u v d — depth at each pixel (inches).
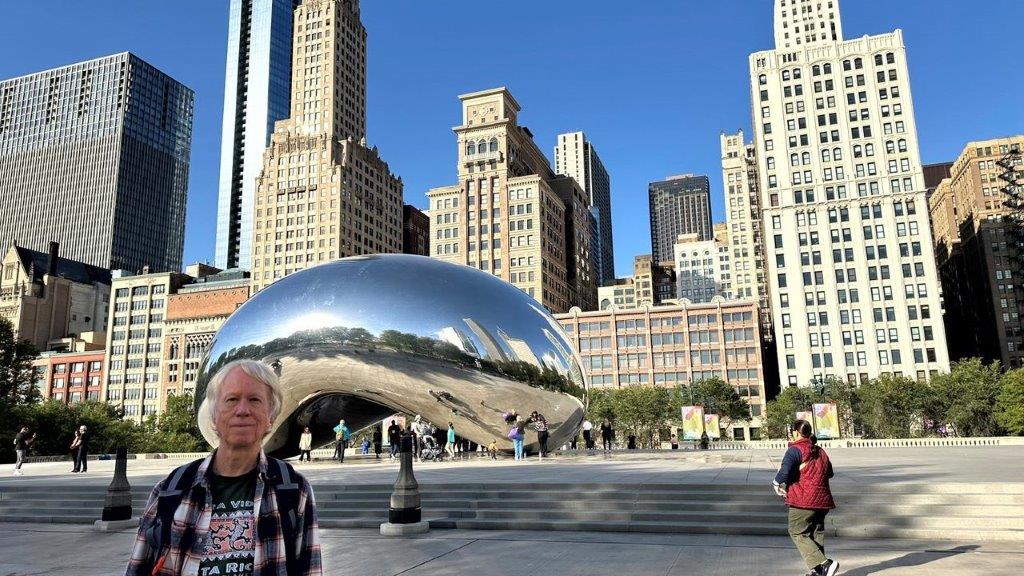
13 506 608.1
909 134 3993.6
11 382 2047.2
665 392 3398.1
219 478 112.7
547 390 840.3
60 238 7859.3
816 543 274.8
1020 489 411.5
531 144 5546.3
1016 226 4333.2
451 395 802.8
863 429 3085.6
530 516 462.6
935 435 2699.3
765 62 4347.9
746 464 729.6
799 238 4087.1
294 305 804.0
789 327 4013.3
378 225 5851.4
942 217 5979.3
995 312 4490.7
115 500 504.1
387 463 917.2
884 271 3905.0
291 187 5388.8
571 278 5634.8
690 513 438.0
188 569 103.8
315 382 817.5
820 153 4136.3
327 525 474.0
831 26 5521.7
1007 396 2365.9
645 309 4343.0
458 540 402.3
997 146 5019.7
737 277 6451.8
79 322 6274.6
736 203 6555.1
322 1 6008.9
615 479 534.0
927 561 315.0
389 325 781.3
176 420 2800.2
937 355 3737.7
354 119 6127.0
